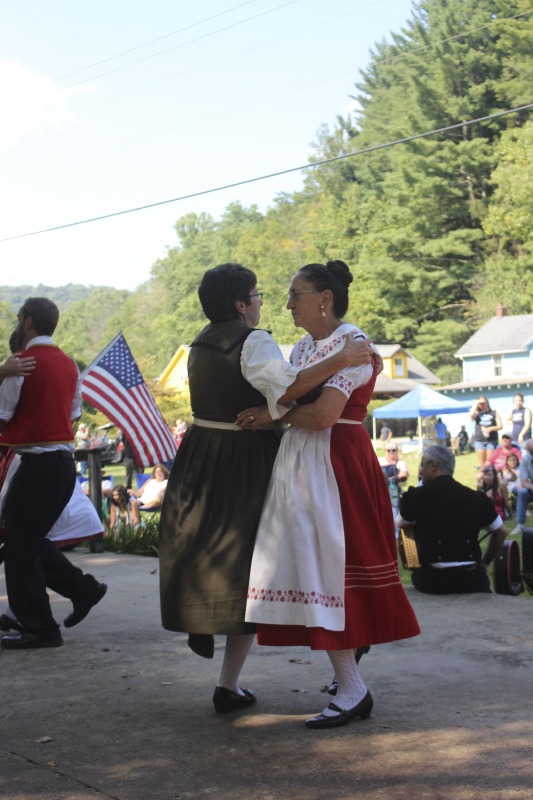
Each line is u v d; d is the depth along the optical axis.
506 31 52.97
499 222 50.16
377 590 3.30
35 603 4.64
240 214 110.56
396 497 14.48
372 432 44.03
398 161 55.06
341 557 3.26
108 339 123.38
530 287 48.34
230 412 3.46
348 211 65.31
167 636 4.87
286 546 3.30
